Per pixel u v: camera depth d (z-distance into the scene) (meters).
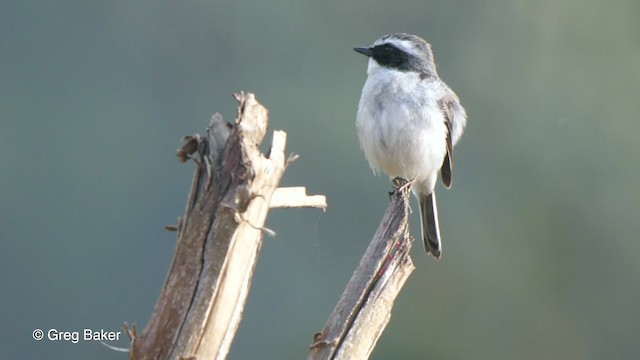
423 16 18.05
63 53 17.91
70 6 17.94
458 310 15.60
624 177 16.36
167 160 17.33
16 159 16.98
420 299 15.59
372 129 9.12
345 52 18.25
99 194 16.80
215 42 18.25
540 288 15.87
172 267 5.11
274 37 18.31
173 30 18.30
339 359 5.68
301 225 15.67
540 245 16.05
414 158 9.09
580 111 16.92
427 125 9.04
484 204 16.50
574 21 17.31
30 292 15.45
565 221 16.23
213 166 5.04
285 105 17.91
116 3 18.23
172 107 18.03
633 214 16.19
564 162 16.67
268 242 15.39
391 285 5.82
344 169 17.12
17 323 15.03
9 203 16.52
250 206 5.05
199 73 18.22
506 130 17.03
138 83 18.00
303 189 5.57
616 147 16.56
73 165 17.14
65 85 17.78
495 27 17.70
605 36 17.23
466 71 17.61
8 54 17.72
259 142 5.10
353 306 5.77
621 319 15.78
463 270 15.91
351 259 15.77
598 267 16.03
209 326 5.08
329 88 18.03
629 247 16.05
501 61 17.52
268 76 18.19
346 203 16.59
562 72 17.19
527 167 16.66
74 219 16.39
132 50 18.12
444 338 15.34
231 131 5.09
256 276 15.23
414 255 15.63
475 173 16.77
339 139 17.55
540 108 17.06
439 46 17.91
